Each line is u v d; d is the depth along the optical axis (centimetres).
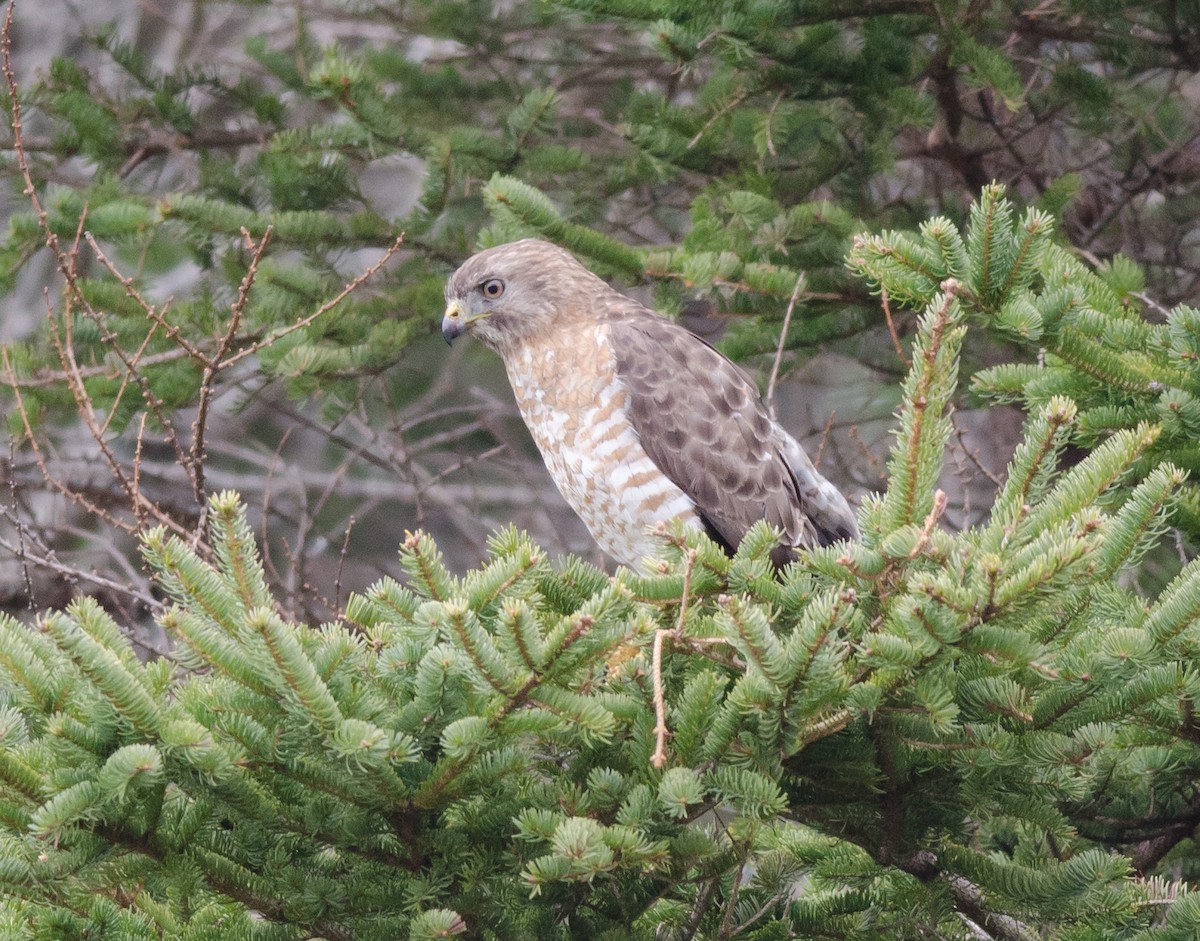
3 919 580
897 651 560
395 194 1709
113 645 570
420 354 1775
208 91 1473
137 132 1439
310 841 606
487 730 557
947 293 608
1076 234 1455
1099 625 643
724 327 1443
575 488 1084
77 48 1772
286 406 1655
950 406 779
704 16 1119
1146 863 823
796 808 669
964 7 1188
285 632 530
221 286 1384
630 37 1503
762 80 1190
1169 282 1436
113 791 513
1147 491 587
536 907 635
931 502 626
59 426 1552
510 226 1159
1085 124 1305
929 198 1384
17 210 1498
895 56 1175
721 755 593
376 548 1756
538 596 626
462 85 1440
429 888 598
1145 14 1269
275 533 1695
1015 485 634
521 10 1457
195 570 562
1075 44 1384
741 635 547
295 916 606
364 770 554
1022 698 586
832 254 1187
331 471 1784
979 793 637
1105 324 776
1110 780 739
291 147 1298
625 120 1328
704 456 1036
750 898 710
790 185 1288
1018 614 546
